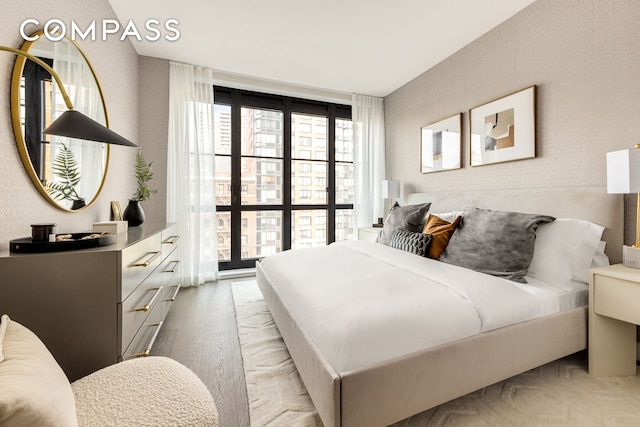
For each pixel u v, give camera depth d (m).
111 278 1.31
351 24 2.68
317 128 4.49
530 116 2.40
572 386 1.57
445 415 1.36
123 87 2.77
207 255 3.58
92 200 2.07
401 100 4.12
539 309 1.57
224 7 2.45
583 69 2.07
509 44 2.59
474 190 2.98
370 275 1.82
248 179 4.13
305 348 1.33
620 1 1.88
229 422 1.35
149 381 0.95
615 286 1.54
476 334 1.37
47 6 1.61
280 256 2.54
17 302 1.20
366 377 1.10
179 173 3.40
